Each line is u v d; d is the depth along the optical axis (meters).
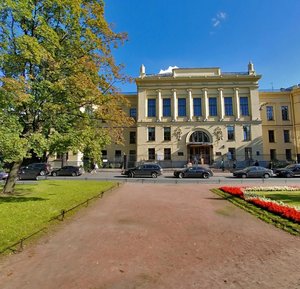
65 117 13.29
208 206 11.80
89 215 9.80
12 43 11.53
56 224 8.36
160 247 6.36
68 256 5.77
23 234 7.09
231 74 47.72
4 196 13.58
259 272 4.98
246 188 17.61
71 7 11.98
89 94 13.03
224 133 45.41
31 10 11.55
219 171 38.25
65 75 12.70
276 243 6.70
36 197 13.45
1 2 9.98
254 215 9.84
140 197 14.51
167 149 45.88
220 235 7.38
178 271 5.02
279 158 48.53
